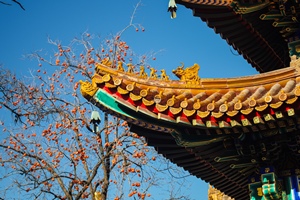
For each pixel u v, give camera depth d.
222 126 10.24
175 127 10.63
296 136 10.89
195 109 10.23
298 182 11.16
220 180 13.16
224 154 11.53
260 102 10.05
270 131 10.90
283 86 10.75
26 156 21.27
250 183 11.51
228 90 10.91
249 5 12.20
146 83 10.73
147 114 10.44
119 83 10.47
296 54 12.32
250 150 11.24
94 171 20.84
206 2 12.50
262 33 13.59
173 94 10.70
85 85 10.60
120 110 10.66
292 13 12.11
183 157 12.16
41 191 20.36
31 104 20.80
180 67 11.12
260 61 14.89
